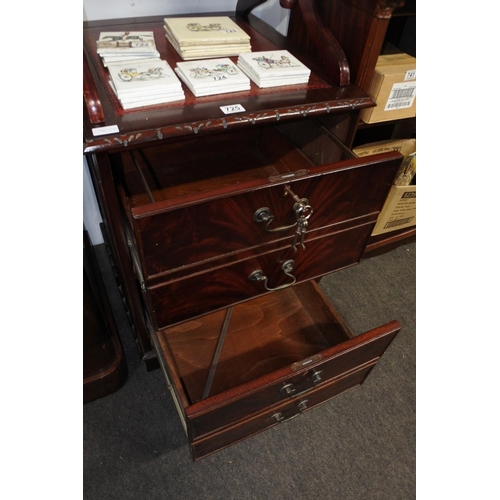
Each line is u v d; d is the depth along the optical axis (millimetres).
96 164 672
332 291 1369
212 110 717
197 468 943
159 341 854
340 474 963
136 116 680
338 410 1077
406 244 1572
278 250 772
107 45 771
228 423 792
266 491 923
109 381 1012
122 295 1133
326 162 959
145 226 585
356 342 777
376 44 792
